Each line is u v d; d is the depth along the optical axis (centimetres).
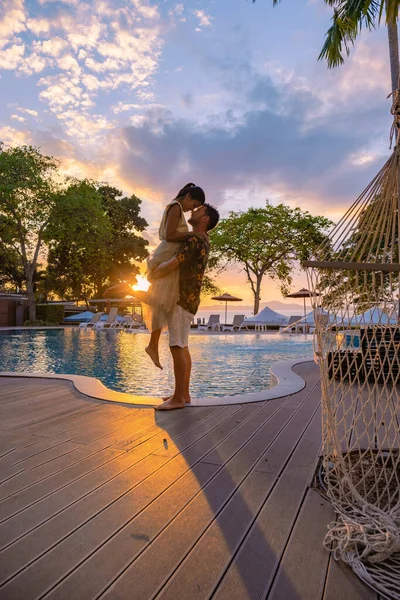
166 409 357
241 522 161
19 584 122
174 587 121
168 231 338
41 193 2367
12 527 156
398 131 198
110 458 236
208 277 3002
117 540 147
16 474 211
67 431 292
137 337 1780
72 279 3438
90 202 2545
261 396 414
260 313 2431
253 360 1087
